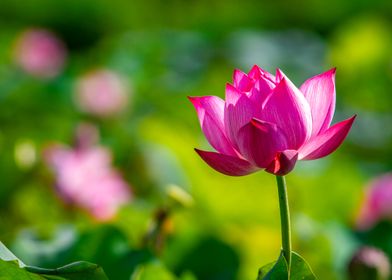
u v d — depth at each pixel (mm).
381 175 6418
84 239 3152
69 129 6293
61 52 8695
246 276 4113
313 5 13305
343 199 5090
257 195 4762
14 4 13672
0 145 5367
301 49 10656
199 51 9883
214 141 2109
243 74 2193
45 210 4781
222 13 12922
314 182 5113
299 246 4133
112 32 14062
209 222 4586
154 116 7129
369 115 8297
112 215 4180
